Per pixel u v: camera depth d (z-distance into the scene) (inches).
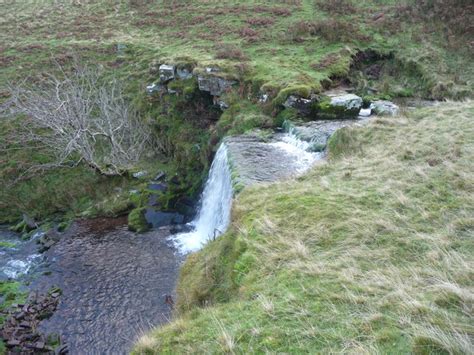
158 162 960.9
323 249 350.0
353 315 261.1
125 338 517.7
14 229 840.9
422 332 224.4
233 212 469.7
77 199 909.2
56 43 1304.1
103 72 1151.0
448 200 377.1
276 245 368.5
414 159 477.1
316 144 650.2
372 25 1096.2
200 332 291.9
